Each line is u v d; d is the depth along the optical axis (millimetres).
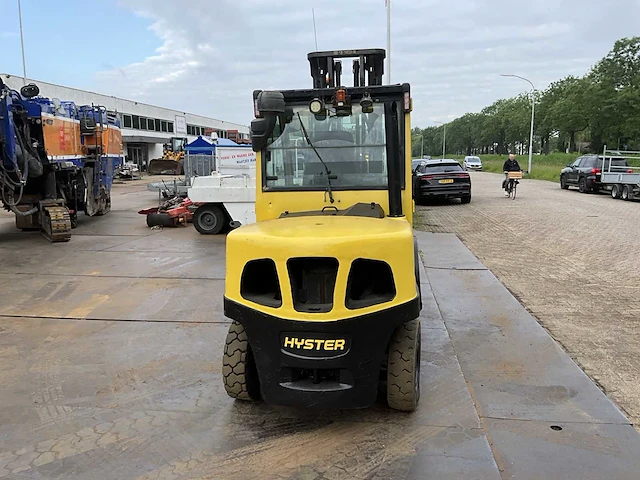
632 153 27062
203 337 5609
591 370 4750
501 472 3260
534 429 3746
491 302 6797
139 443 3631
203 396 4305
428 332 5719
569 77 72250
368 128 4609
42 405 4164
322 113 4590
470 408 4055
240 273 3594
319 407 3559
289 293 3434
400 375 3826
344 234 3523
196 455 3492
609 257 9484
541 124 72438
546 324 5984
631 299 6902
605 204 18828
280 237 3477
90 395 4328
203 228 12266
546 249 10281
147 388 4449
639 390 4355
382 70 5340
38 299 6984
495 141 108938
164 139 49031
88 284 7727
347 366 3455
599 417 3910
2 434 3742
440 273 8328
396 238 3521
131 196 24203
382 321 3473
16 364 4938
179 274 8320
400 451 3494
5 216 15914
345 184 4648
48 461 3424
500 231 12523
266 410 4074
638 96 52219
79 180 13906
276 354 3520
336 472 3293
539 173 40000
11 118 10086
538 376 4613
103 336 5656
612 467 3299
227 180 11875
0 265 8977
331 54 5273
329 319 3391
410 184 4648
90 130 13516
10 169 10367
